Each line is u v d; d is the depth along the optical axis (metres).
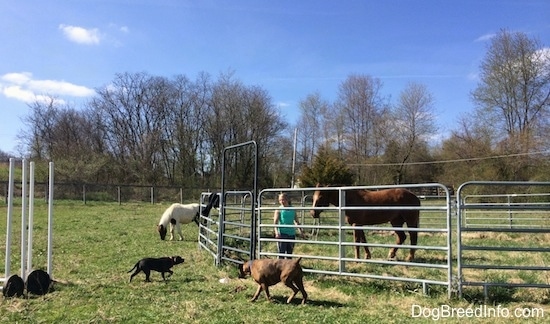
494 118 38.00
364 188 7.11
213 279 7.48
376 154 46.84
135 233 14.41
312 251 10.74
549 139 32.84
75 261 9.12
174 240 13.07
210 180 47.38
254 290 6.68
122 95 49.16
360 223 9.03
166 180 47.31
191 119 49.53
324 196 8.98
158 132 47.84
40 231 14.28
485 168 33.25
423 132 45.41
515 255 10.19
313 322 5.18
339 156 45.41
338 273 7.06
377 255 10.27
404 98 45.88
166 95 49.16
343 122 47.50
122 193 33.34
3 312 5.53
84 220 18.42
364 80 47.16
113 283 7.12
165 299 6.16
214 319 5.29
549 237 13.80
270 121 48.41
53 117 48.41
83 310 5.67
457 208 6.19
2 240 11.96
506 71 36.91
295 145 42.41
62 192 31.00
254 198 7.74
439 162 40.78
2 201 26.22
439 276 7.54
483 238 13.80
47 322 5.20
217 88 48.75
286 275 5.89
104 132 49.59
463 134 39.16
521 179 32.22
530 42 36.44
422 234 14.91
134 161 46.56
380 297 6.29
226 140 48.56
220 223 8.84
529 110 36.72
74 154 42.78
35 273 6.38
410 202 9.23
